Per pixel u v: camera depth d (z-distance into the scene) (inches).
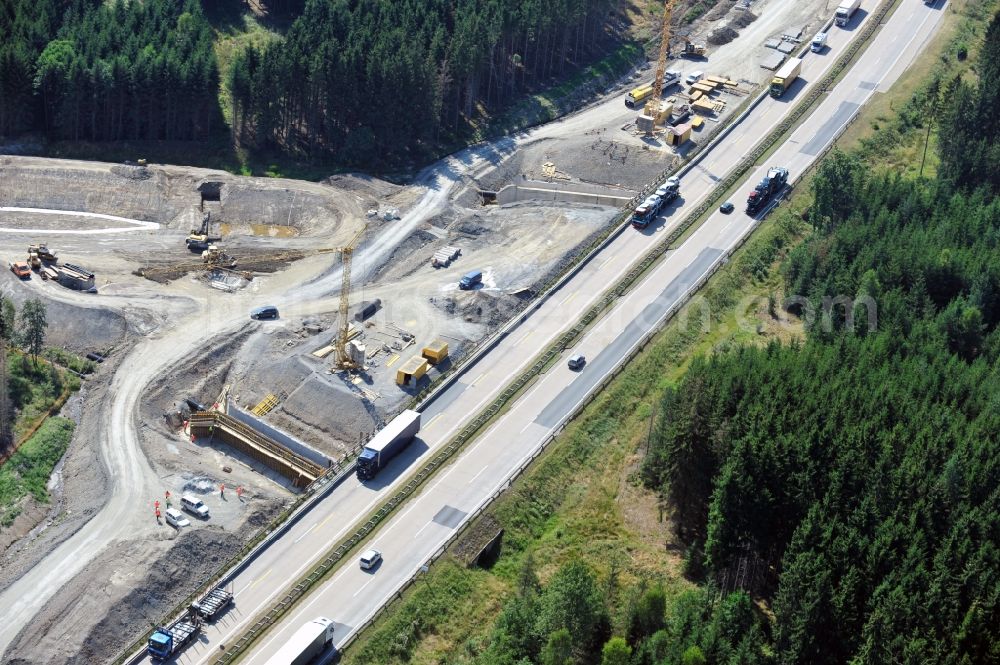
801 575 6131.9
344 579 6604.3
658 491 7234.3
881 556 6176.2
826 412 7012.8
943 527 6451.8
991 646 5876.0
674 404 7111.2
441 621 6407.5
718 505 6584.6
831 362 7504.9
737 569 6619.1
